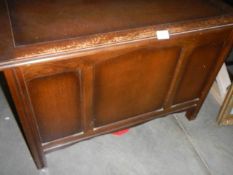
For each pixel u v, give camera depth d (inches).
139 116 45.7
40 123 35.6
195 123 54.8
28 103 31.2
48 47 27.6
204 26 34.3
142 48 32.6
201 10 37.8
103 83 35.0
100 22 32.6
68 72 30.8
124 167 45.6
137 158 47.2
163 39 32.3
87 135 42.8
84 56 29.5
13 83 27.9
